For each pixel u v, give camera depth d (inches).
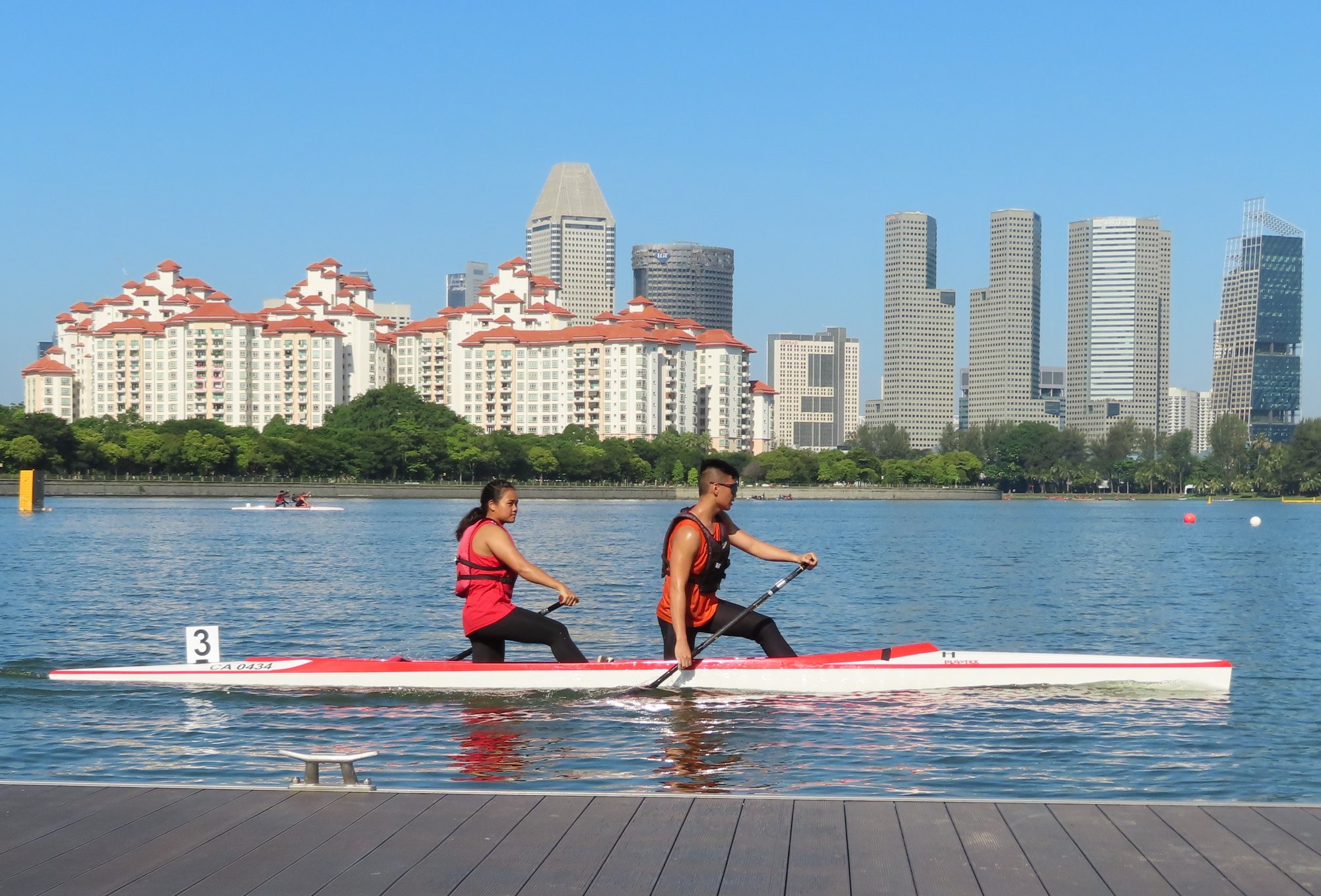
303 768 499.2
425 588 1427.2
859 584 1601.9
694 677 649.6
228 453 6939.0
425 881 304.7
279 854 323.0
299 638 978.1
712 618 650.8
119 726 582.2
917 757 520.4
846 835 341.1
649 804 368.8
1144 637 1042.7
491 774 486.3
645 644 964.0
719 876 309.3
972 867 315.3
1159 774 497.4
